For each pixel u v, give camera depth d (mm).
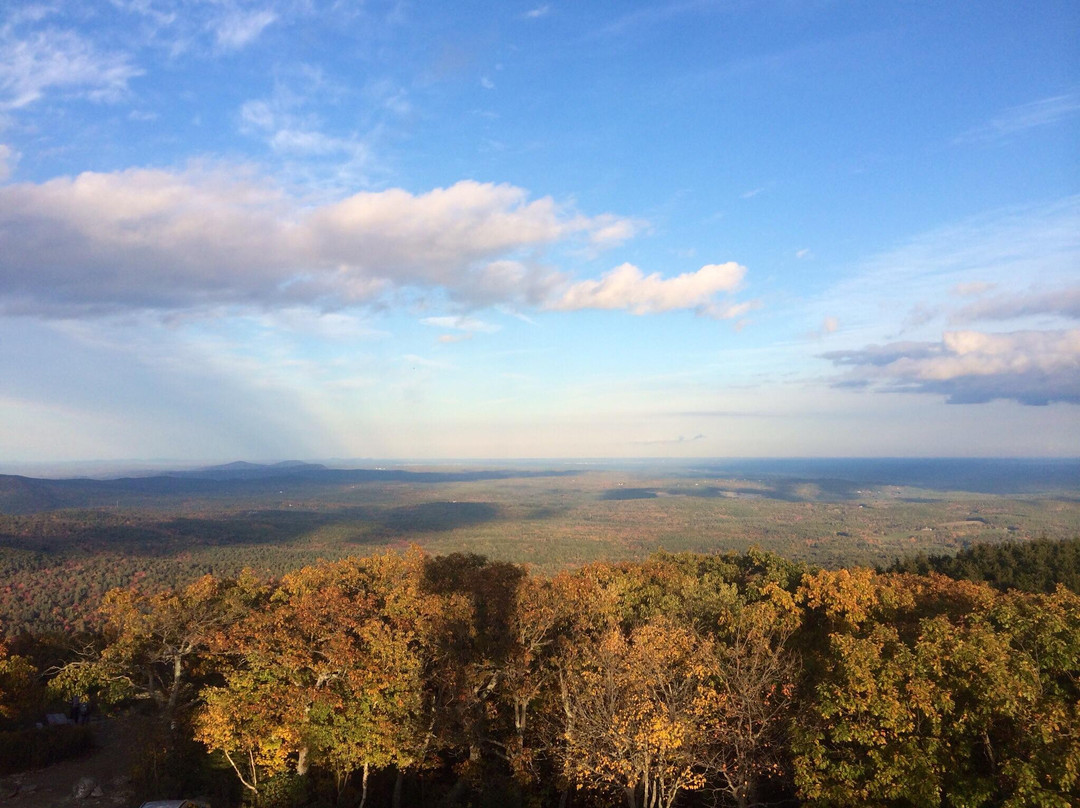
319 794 23922
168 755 24609
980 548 55219
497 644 26719
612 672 21234
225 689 23859
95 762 27375
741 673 20812
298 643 23016
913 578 38375
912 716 16297
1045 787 13992
